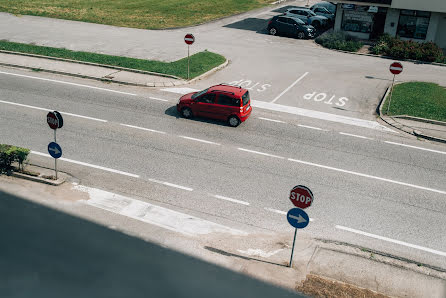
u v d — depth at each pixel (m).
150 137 18.56
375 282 11.38
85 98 22.41
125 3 49.50
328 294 10.67
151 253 11.73
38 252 11.38
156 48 32.06
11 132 18.38
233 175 15.94
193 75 26.41
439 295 11.06
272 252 12.27
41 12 42.16
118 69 26.84
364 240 12.95
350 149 18.44
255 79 26.78
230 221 13.47
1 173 15.45
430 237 13.18
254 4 52.97
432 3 33.38
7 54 28.61
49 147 14.59
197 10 47.62
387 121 21.42
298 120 21.09
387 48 33.69
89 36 34.56
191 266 11.36
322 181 15.84
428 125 21.16
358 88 25.97
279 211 14.05
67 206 13.70
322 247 12.60
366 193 15.23
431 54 32.59
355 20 38.03
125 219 13.23
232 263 11.66
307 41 37.28
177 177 15.66
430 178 16.42
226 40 35.94
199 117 20.80
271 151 17.88
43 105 21.22
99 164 16.30
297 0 58.75
